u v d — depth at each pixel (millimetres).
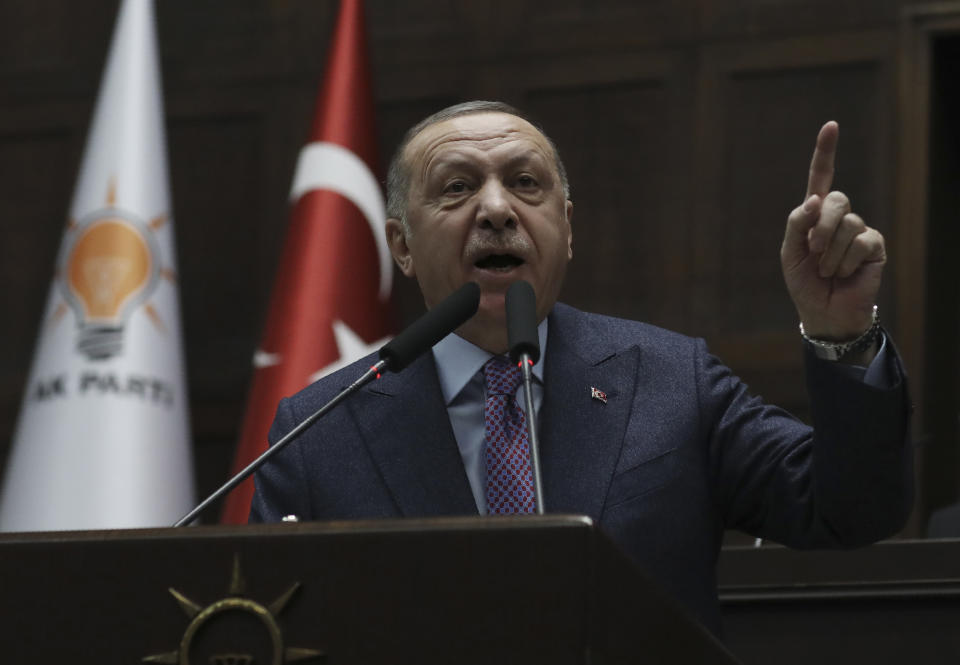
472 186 6730
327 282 14141
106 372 14641
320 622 3932
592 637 3773
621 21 19375
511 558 3855
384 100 19891
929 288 17719
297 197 14734
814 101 18469
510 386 6465
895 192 17844
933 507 17078
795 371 18125
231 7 20766
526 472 6199
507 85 19609
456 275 6664
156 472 14469
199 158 20594
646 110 19156
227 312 20219
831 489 5516
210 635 3975
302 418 6551
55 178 21188
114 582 4082
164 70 20781
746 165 18672
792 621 7570
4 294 21094
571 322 6824
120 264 15055
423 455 6289
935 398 17609
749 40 18828
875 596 7465
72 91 21250
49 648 4082
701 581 5984
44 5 21516
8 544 4176
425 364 6656
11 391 20750
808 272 5453
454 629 3855
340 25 15531
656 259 18859
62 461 14391
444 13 19953
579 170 19250
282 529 4016
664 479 6066
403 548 3924
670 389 6391
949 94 18703
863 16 18344
